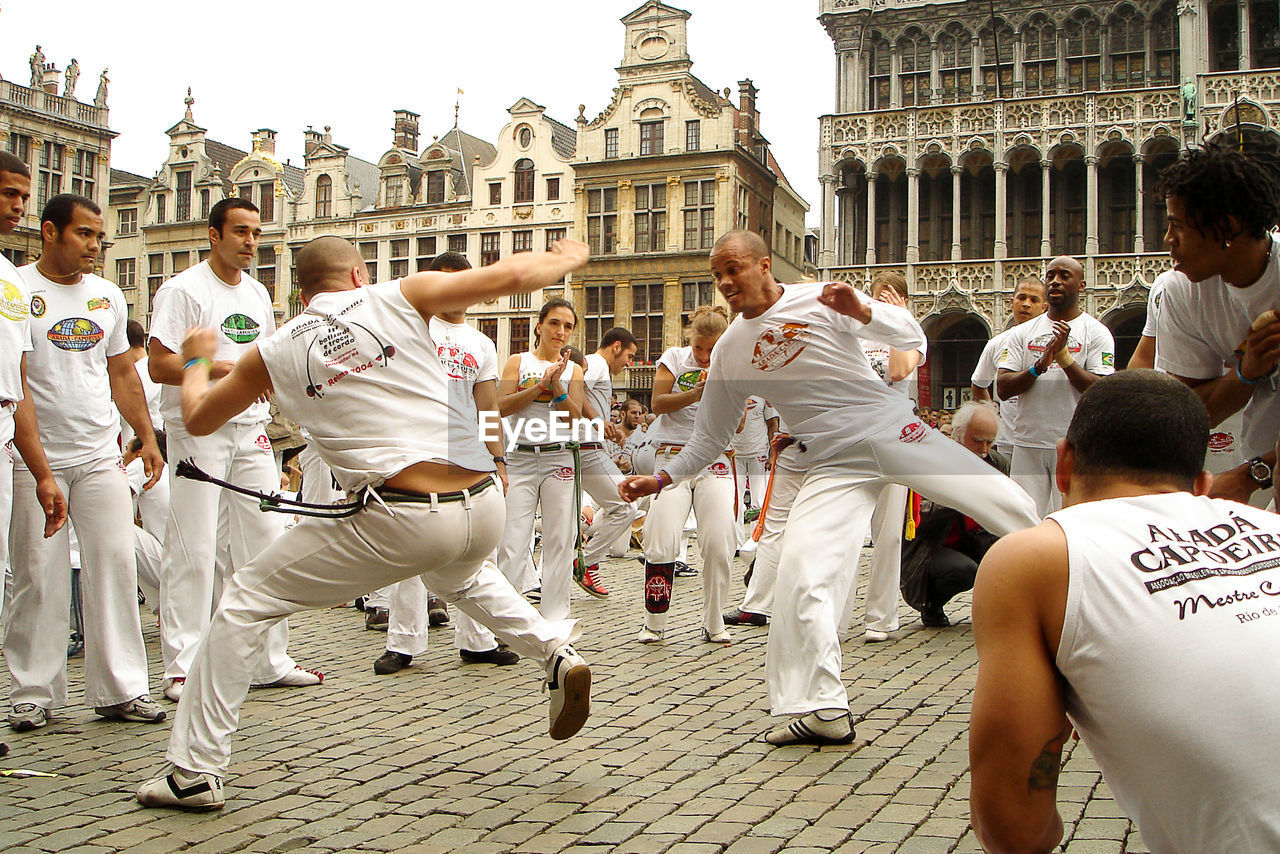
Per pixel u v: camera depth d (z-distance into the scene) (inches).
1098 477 82.9
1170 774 72.4
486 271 149.1
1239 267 131.3
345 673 258.8
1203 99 1248.8
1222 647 72.2
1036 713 75.1
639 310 1696.6
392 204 1913.1
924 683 238.7
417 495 150.0
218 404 153.3
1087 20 1357.0
